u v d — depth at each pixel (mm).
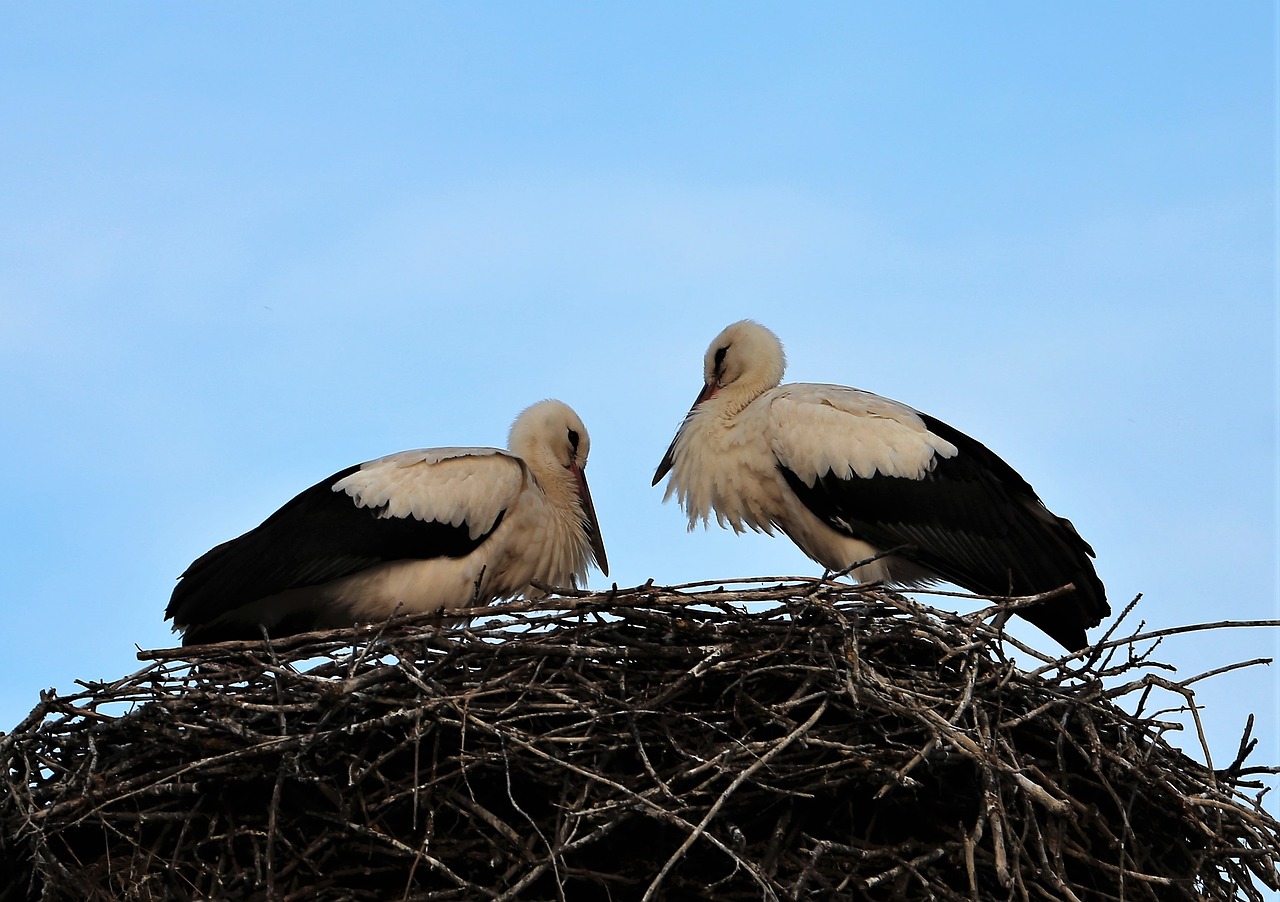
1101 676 11852
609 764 11391
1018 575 14758
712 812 10172
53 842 11523
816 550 15586
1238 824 11625
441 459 14516
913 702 10969
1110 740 11914
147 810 11258
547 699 11438
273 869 10773
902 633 11922
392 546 14109
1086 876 11594
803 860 11047
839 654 11531
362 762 11203
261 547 13891
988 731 11062
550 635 11766
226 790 11328
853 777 11094
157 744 11438
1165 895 11820
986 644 11867
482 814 10836
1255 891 11719
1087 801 11781
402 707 11211
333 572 13891
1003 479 15406
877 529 14945
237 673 11672
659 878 9828
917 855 11188
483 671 11594
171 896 10875
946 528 14828
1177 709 11820
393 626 11977
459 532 14336
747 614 12031
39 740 11555
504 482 14594
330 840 11102
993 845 10930
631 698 11352
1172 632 11766
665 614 11945
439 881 11141
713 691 11742
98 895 10906
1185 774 11773
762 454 15383
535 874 10203
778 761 11172
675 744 11039
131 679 11664
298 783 11219
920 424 15273
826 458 14961
